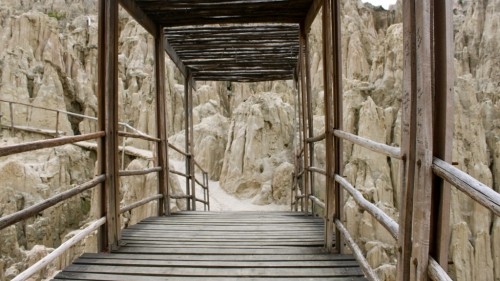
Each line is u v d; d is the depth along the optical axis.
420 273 1.71
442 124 1.69
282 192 16.22
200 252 3.67
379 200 17.50
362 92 24.48
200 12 5.33
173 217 5.80
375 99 24.09
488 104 24.97
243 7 5.15
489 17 32.16
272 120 18.34
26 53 22.97
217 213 6.41
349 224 15.64
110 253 3.70
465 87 23.62
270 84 29.44
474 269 17.03
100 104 3.84
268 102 18.94
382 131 20.44
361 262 2.84
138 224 5.12
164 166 6.09
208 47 7.09
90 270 3.19
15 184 14.88
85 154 19.41
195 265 3.28
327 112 3.84
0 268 10.03
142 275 3.09
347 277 3.00
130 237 4.34
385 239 15.45
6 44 23.92
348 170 18.91
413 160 1.84
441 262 1.71
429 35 1.69
